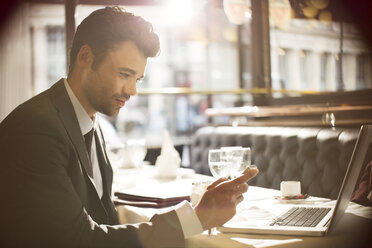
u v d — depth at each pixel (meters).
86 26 1.26
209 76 5.94
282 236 1.08
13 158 1.04
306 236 1.07
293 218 1.22
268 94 3.71
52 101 1.20
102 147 1.56
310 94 3.19
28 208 1.00
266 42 3.76
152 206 1.55
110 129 3.55
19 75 5.03
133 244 1.03
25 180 1.03
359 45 3.78
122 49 1.22
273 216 1.27
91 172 1.23
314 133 2.38
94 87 1.27
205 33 5.50
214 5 3.85
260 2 3.74
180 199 1.58
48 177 1.04
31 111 1.13
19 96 5.05
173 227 1.07
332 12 3.77
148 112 11.50
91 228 1.03
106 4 2.60
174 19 5.54
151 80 11.45
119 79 1.25
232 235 1.11
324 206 1.41
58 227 1.00
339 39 3.76
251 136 2.88
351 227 1.13
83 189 1.18
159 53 1.29
